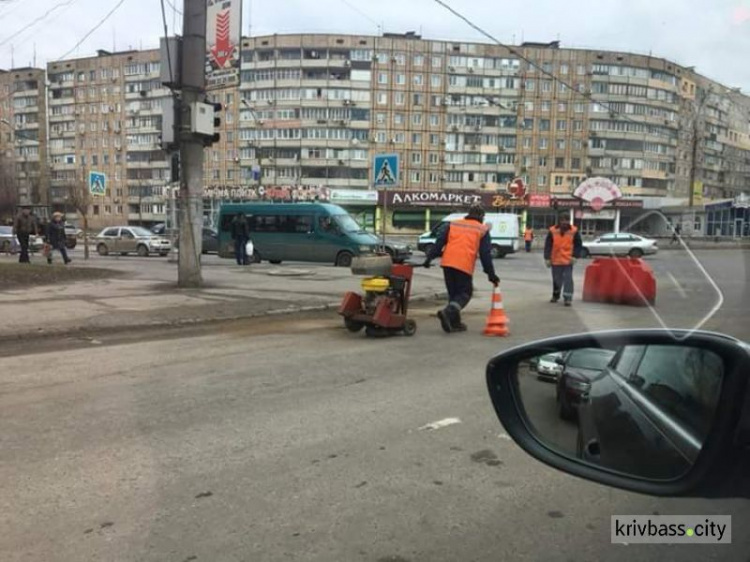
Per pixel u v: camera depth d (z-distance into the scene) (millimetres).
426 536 3033
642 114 83312
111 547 2908
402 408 5129
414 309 11672
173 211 23844
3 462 3945
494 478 3732
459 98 81500
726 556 2766
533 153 82500
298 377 6184
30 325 8836
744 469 1655
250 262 21953
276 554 2855
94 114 95250
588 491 3539
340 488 3582
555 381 2295
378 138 80750
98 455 4074
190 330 9125
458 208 64812
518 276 19469
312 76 80562
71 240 35344
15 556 2824
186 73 12523
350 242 21656
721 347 1729
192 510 3293
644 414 1977
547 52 82062
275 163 81125
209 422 4758
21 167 98375
